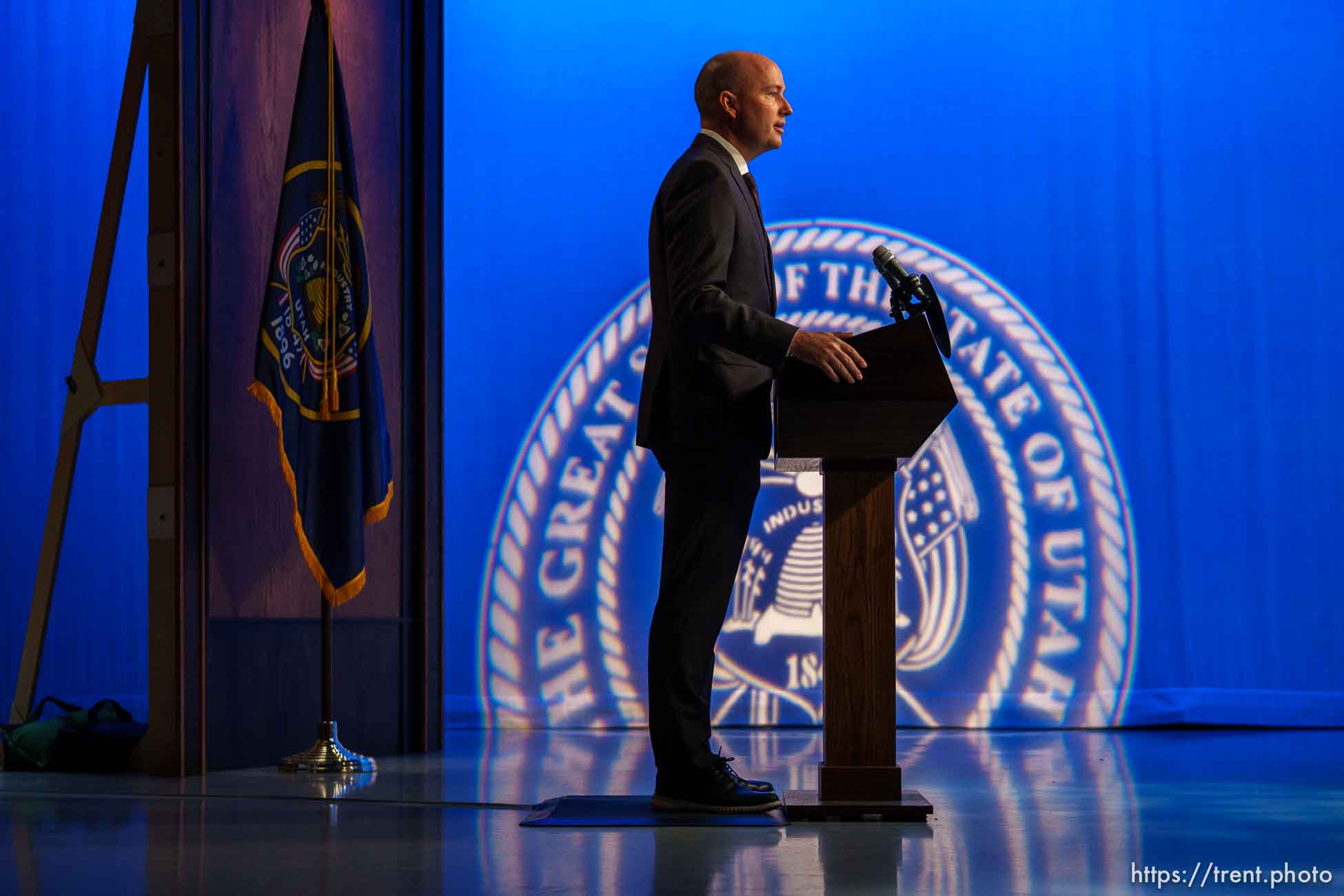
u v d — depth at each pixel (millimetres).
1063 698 8133
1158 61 8320
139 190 8555
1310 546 8070
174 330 5578
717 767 4098
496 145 8672
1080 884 2920
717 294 3816
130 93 6293
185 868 3160
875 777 4004
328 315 6016
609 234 8609
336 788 5020
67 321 8594
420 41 7266
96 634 8406
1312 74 8219
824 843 3514
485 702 8398
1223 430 8172
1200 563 8148
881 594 4062
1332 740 7309
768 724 8227
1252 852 3361
